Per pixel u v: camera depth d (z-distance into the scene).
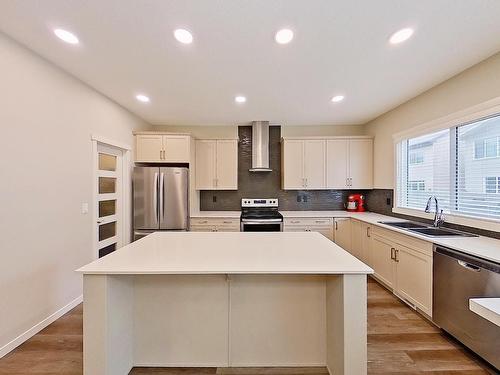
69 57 2.23
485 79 2.24
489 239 2.19
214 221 3.99
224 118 4.15
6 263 1.95
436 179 2.94
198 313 1.77
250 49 2.08
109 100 3.26
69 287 2.58
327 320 1.75
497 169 2.22
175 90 2.96
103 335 1.42
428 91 2.95
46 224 2.31
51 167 2.37
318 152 4.34
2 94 1.93
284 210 4.66
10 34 1.91
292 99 3.26
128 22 1.74
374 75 2.55
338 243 4.04
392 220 3.41
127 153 3.72
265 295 1.77
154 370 1.75
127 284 1.67
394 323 2.33
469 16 1.67
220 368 1.78
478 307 1.01
